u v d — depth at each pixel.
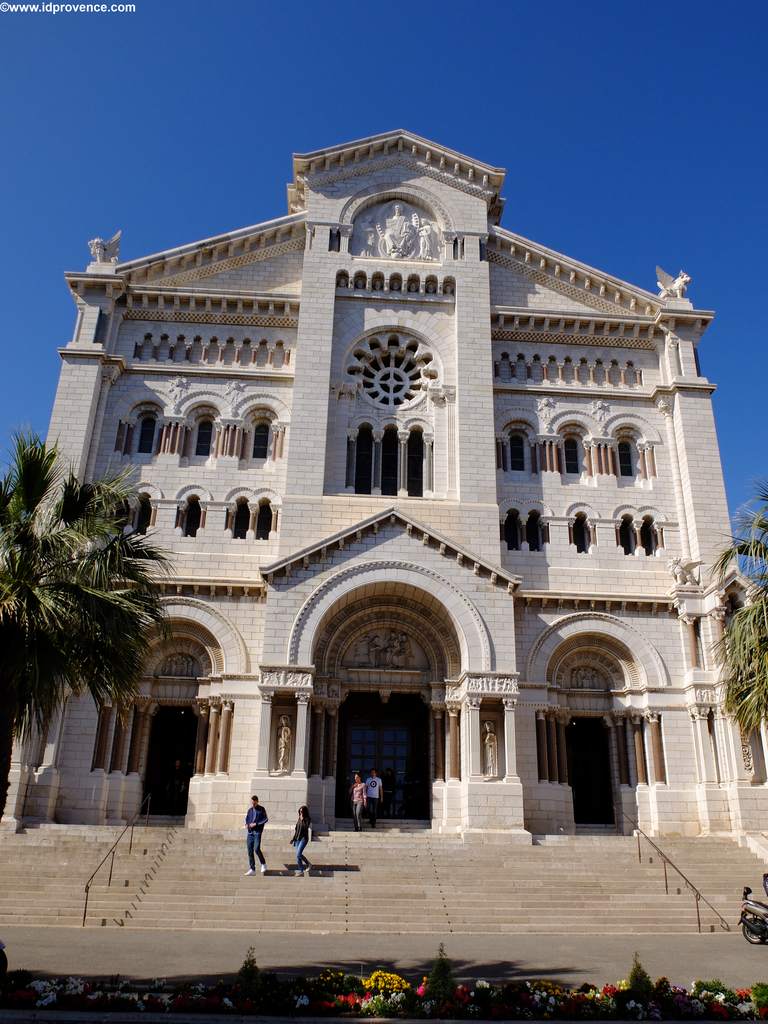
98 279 44.88
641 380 47.03
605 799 40.44
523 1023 14.37
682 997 15.09
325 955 20.11
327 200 48.22
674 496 44.31
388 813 39.53
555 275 48.72
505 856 31.86
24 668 18.77
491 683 37.28
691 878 30.23
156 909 25.09
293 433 42.41
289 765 36.03
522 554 42.59
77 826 33.34
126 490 23.52
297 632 37.41
